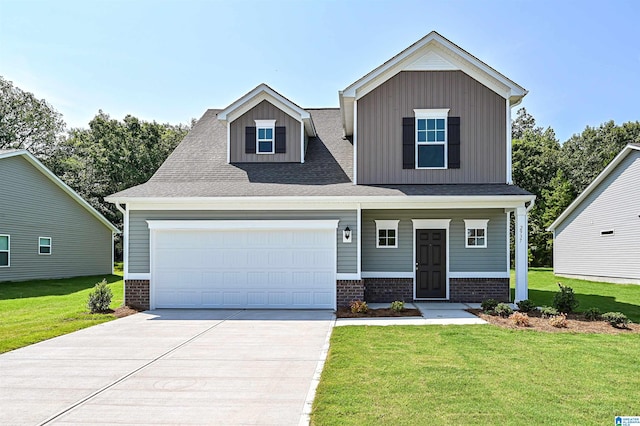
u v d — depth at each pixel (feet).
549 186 125.90
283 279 41.60
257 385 19.76
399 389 18.66
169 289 41.91
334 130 57.93
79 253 81.76
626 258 65.10
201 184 45.03
